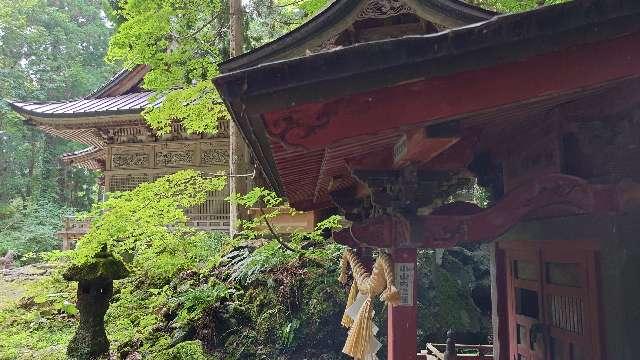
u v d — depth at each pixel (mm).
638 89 2650
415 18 4879
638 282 3141
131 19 9773
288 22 12711
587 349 3551
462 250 13234
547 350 4172
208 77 10570
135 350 9352
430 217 3004
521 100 2119
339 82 1912
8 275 17828
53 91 34750
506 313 5227
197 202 8820
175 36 11305
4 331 10789
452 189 3266
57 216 30375
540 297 4309
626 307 3152
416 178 3012
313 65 1858
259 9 12930
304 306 9992
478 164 4680
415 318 3109
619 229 3215
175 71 10570
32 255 8141
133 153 19172
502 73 2111
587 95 2947
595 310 3434
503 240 5254
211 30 13742
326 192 5879
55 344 9852
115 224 7457
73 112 17594
